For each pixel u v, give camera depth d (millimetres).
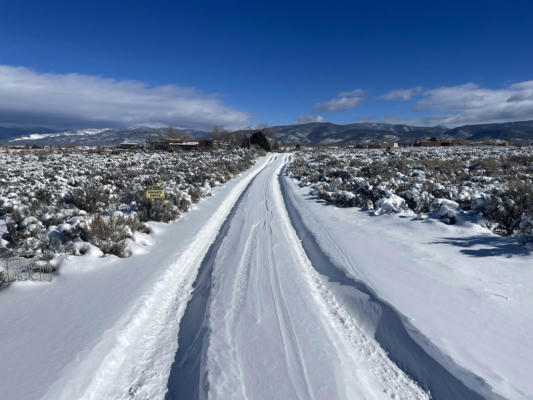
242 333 3605
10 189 13656
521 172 17000
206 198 14367
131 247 6527
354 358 3307
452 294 4262
